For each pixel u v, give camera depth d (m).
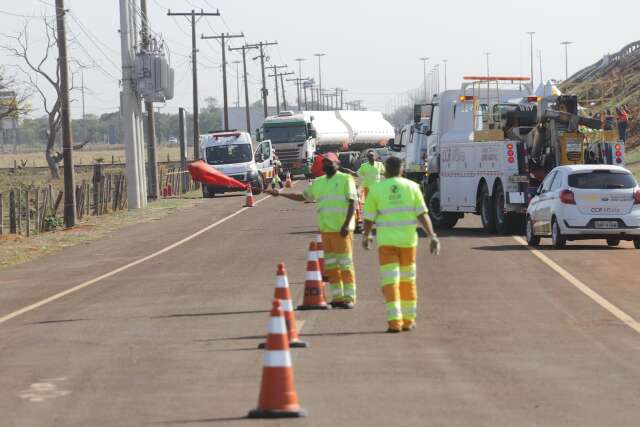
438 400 26.12
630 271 55.12
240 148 170.38
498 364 30.88
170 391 27.95
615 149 80.50
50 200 111.56
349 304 43.31
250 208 127.69
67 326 41.25
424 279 52.59
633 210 66.75
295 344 34.28
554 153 81.38
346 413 24.80
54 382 29.91
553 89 88.44
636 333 36.09
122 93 134.50
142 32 136.50
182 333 38.06
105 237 92.69
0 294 54.47
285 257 66.12
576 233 66.75
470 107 90.56
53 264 70.44
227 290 50.53
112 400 27.11
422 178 98.94
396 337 35.94
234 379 29.31
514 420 23.92
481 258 62.56
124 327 40.16
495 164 81.62
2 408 26.67
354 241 75.12
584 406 25.27
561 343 34.34
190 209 130.75
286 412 24.48
